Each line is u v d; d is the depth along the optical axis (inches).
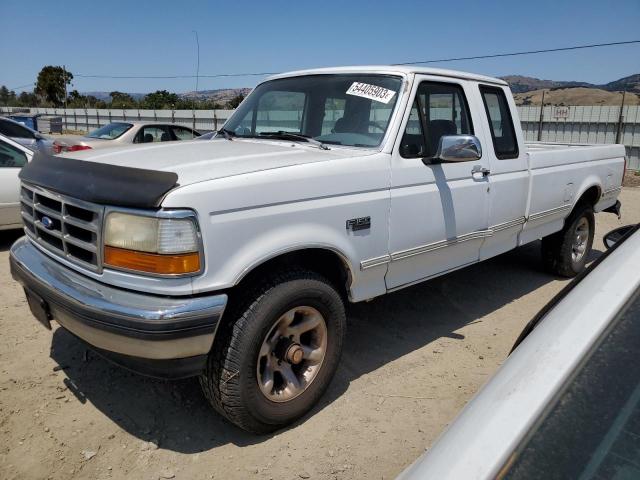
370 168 132.0
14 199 255.0
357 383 142.5
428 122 153.4
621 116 648.4
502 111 183.0
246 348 108.2
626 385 46.3
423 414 129.4
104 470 106.9
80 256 112.2
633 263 62.0
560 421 43.6
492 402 47.1
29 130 417.4
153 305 98.9
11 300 188.9
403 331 175.9
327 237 121.6
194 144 147.9
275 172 113.3
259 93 179.0
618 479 39.6
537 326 58.4
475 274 240.1
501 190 175.0
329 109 155.9
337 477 107.3
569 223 228.7
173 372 104.3
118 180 104.3
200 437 118.5
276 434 120.4
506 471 40.4
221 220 103.1
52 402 128.0
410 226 143.1
